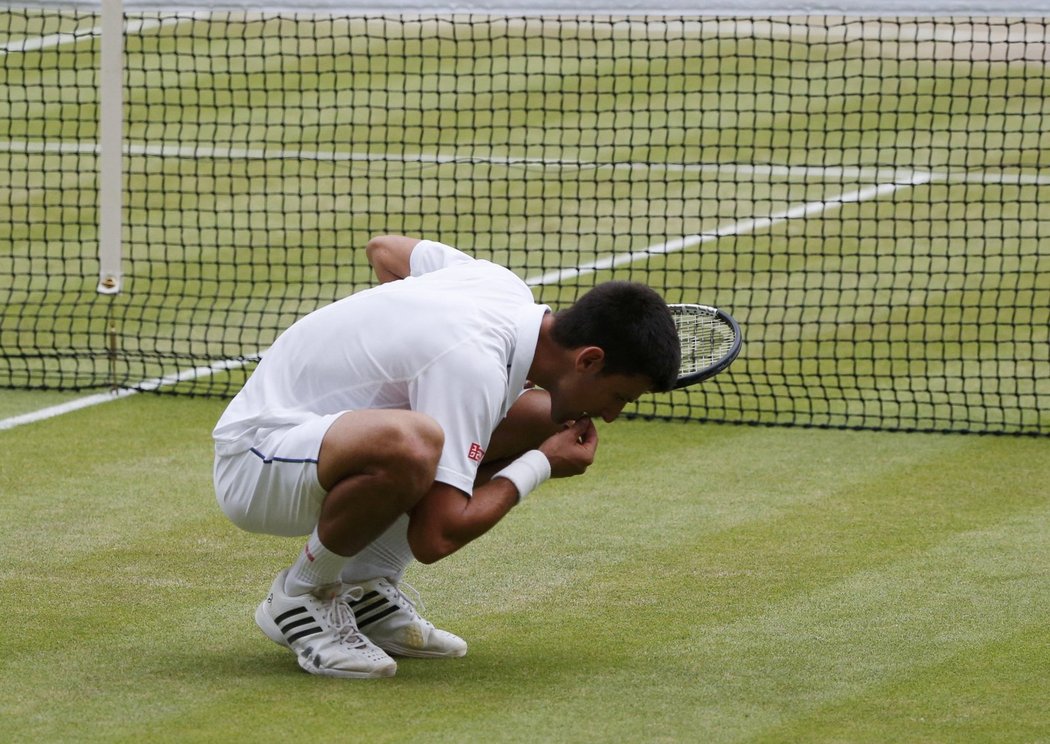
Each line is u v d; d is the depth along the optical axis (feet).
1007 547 65.87
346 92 186.60
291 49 207.41
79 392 92.73
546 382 49.32
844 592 60.23
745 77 196.65
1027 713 47.98
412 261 55.36
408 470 46.62
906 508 71.77
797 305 115.44
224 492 50.57
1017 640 54.85
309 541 49.42
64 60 197.88
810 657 53.16
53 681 49.78
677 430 86.22
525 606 58.70
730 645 54.39
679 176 157.28
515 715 47.34
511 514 70.33
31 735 45.09
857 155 165.89
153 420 86.74
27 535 66.54
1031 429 86.63
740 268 126.31
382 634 52.75
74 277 121.80
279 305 115.44
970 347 104.22
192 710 47.26
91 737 44.98
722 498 73.31
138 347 104.47
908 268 126.00
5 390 92.68
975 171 159.22
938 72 198.18
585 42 212.43
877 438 84.53
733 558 64.54
